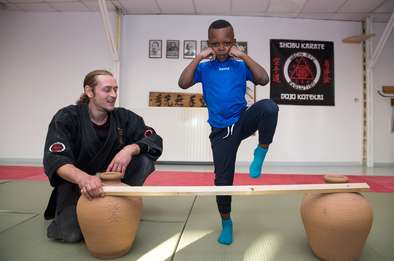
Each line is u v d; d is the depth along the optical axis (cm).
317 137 502
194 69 148
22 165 452
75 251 139
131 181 172
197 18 496
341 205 120
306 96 499
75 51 499
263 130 138
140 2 455
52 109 501
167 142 493
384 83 510
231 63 151
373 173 412
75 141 155
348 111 505
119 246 128
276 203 229
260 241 153
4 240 151
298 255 136
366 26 493
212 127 152
